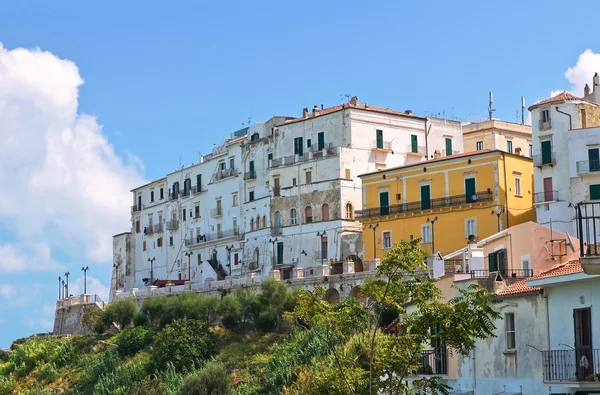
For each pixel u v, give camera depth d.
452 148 144.12
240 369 101.62
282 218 141.00
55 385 116.94
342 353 58.44
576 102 111.94
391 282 41.16
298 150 141.88
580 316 40.69
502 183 113.62
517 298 44.16
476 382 46.62
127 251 182.50
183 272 167.62
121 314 131.38
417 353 42.44
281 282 119.69
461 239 115.75
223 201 158.88
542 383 42.22
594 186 109.25
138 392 95.25
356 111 135.88
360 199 134.25
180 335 109.56
